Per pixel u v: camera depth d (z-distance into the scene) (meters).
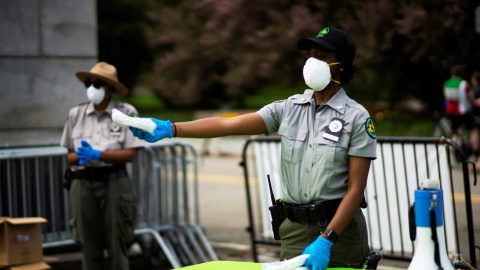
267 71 34.62
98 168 8.46
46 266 8.40
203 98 48.38
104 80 8.44
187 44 42.03
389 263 10.91
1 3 10.85
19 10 11.02
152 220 10.70
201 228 11.37
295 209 5.59
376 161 9.45
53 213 10.13
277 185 10.32
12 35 10.97
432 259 4.62
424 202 4.64
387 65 24.50
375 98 31.20
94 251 8.66
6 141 10.99
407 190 8.89
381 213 9.52
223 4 35.56
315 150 5.47
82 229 8.58
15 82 11.02
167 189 10.88
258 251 11.96
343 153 5.38
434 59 19.81
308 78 5.39
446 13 18.45
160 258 11.23
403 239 9.32
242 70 38.59
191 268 5.13
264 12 33.94
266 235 10.67
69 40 11.52
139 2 42.59
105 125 8.51
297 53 32.44
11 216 9.77
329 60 5.46
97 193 8.50
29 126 11.18
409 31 19.41
